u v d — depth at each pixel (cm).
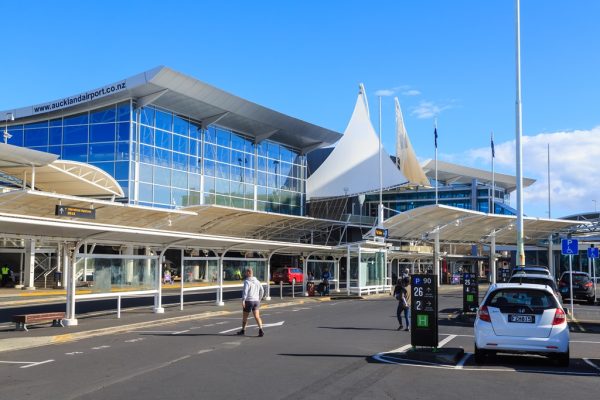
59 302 2850
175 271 5116
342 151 6756
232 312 2430
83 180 3731
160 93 4516
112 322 1950
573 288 3131
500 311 1144
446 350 1262
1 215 1494
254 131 5784
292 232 4588
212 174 5359
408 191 8512
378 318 2175
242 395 850
